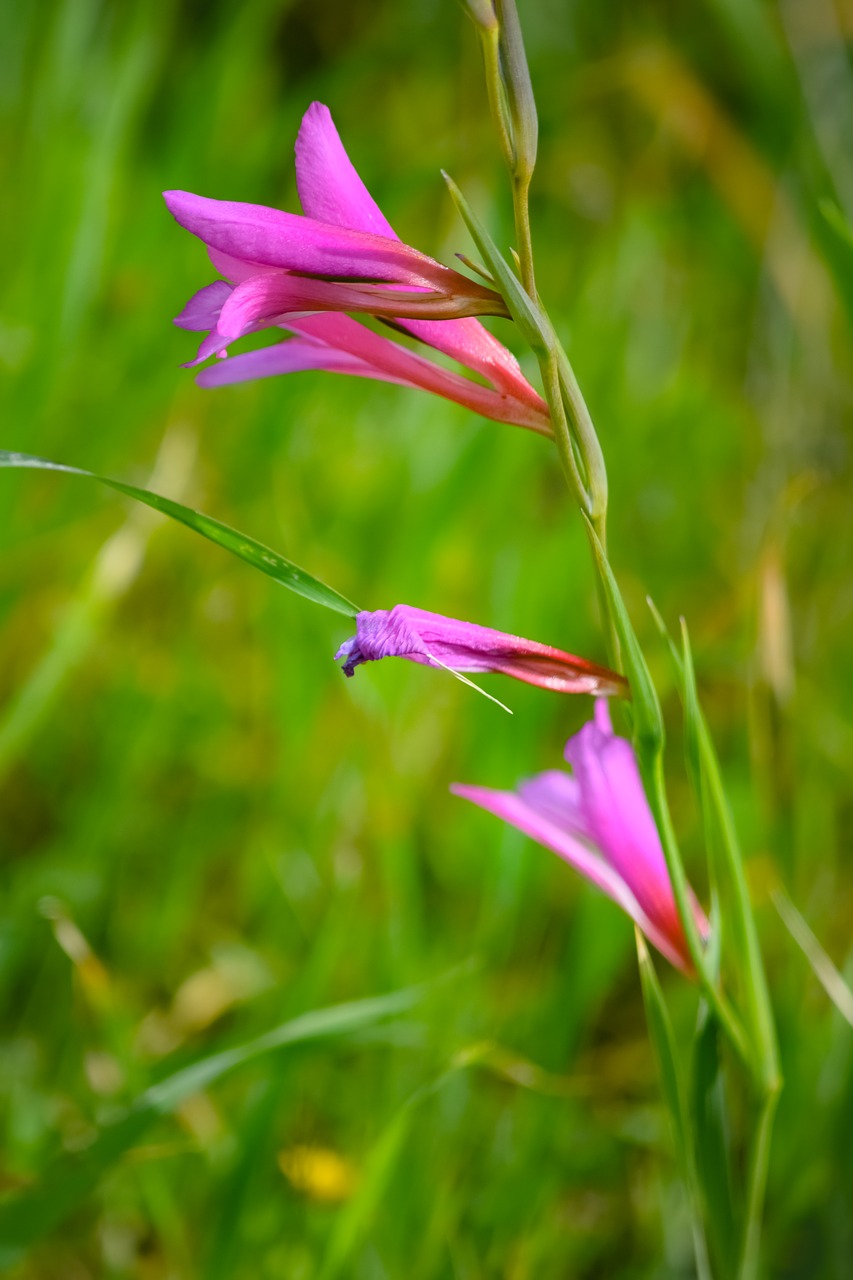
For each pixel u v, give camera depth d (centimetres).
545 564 83
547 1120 61
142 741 81
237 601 93
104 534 92
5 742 70
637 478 103
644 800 53
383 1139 56
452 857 79
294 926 74
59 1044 69
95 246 89
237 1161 57
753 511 98
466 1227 61
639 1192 63
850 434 105
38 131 105
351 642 50
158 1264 62
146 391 91
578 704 90
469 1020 67
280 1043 56
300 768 79
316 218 50
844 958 72
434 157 103
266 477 92
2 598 83
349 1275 59
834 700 86
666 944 53
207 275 94
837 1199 61
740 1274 53
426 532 82
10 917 71
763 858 76
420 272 49
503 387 51
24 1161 62
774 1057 52
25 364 86
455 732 84
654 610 52
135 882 79
